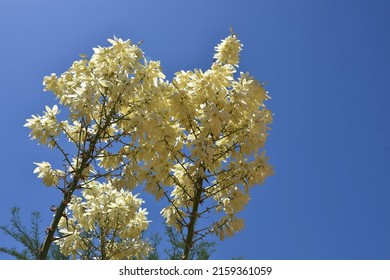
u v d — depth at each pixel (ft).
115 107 18.97
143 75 19.83
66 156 18.03
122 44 19.90
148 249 27.04
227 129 18.45
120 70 19.36
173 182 18.65
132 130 19.20
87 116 18.44
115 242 27.25
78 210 26.35
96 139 18.54
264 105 18.60
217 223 17.24
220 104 17.76
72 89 19.17
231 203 17.57
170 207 19.47
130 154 19.95
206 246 32.27
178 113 18.38
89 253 26.32
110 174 20.12
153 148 19.13
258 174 17.61
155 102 19.38
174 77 19.24
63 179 17.75
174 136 18.26
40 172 19.69
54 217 17.15
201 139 16.87
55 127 19.30
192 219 17.16
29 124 19.21
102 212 25.90
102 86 19.16
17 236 32.55
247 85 17.83
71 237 26.27
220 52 20.72
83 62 20.34
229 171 18.21
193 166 17.02
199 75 18.15
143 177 18.31
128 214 25.70
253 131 17.71
